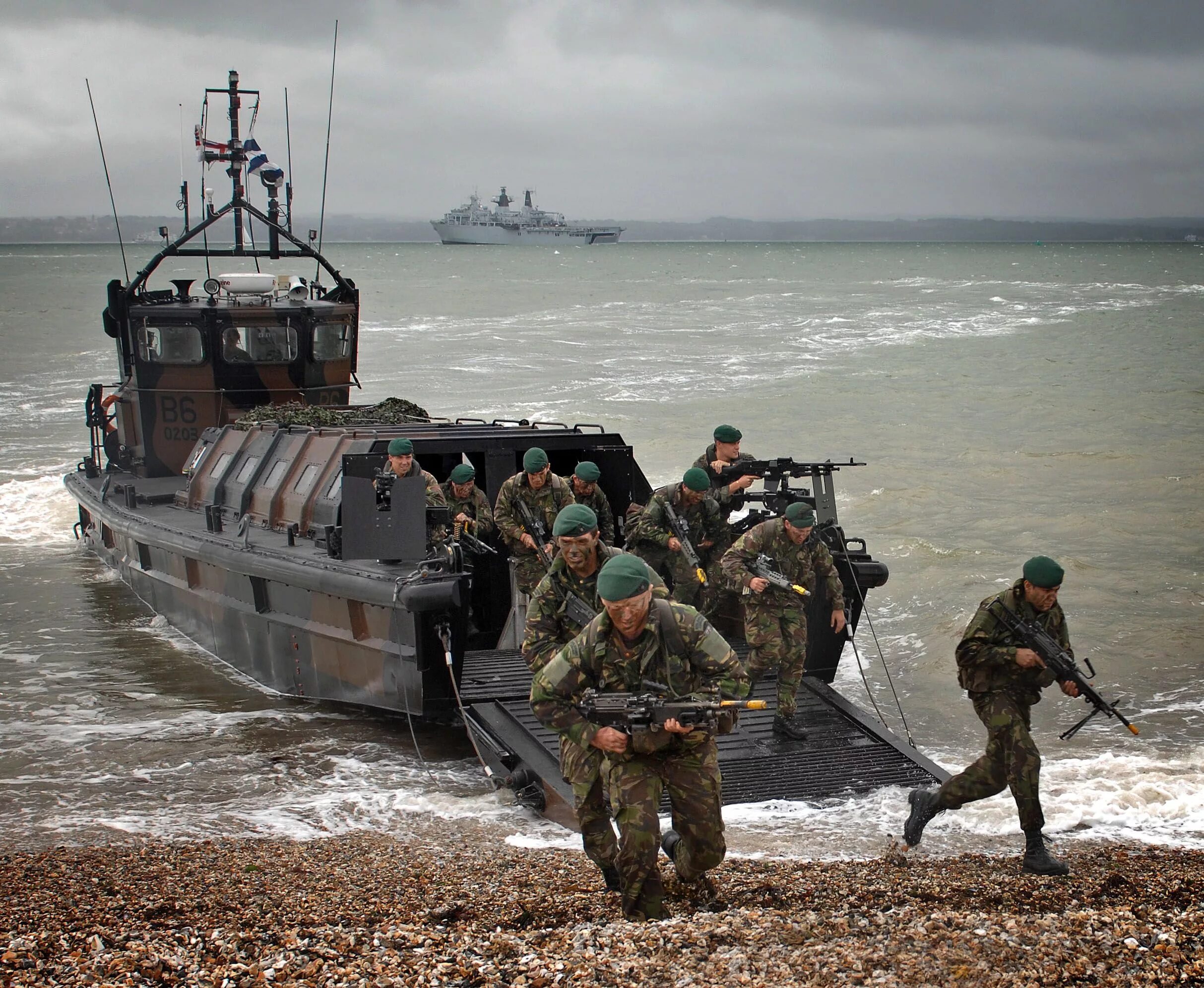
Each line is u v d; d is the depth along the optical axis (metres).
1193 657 10.77
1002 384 31.52
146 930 5.25
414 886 5.92
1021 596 6.15
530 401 28.56
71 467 21.64
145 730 9.53
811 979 4.38
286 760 8.82
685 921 5.07
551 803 7.22
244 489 11.56
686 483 9.15
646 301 71.19
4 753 8.95
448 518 8.79
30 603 13.80
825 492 9.52
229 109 14.94
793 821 7.00
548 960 4.64
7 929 5.29
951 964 4.49
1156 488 18.59
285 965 4.72
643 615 5.00
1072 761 8.24
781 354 39.31
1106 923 4.89
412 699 8.44
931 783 7.62
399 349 40.94
